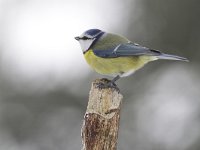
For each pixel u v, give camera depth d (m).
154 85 17.31
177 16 17.73
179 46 17.75
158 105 16.89
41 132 16.78
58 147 16.64
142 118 16.75
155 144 16.34
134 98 17.09
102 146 8.23
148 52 10.12
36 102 17.03
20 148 16.64
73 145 16.58
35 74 17.30
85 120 8.30
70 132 16.73
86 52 10.52
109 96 8.38
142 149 16.45
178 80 17.31
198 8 17.77
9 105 16.98
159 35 17.70
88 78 17.02
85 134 8.27
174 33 17.75
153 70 17.45
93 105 8.38
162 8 17.73
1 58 17.45
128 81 17.19
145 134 16.52
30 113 16.92
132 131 16.59
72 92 17.05
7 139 16.67
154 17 17.70
